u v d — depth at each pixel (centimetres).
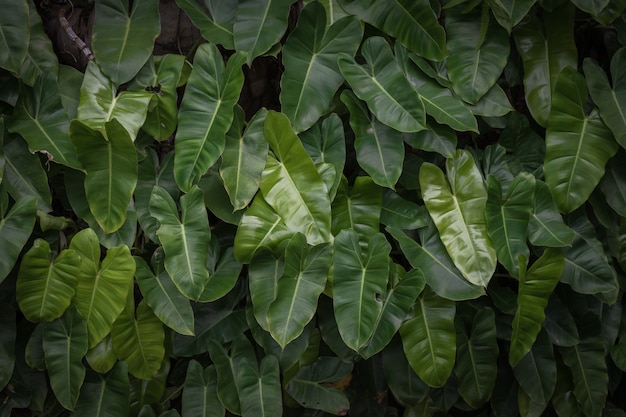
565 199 166
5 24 145
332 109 163
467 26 166
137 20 155
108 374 159
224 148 150
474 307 174
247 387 160
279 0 157
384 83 158
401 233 162
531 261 176
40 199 150
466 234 160
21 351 159
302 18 155
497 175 167
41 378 159
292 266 151
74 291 150
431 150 160
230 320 164
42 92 151
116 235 153
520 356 169
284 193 153
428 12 160
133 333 158
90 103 150
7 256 144
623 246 177
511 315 176
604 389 178
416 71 165
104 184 150
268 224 153
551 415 190
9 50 145
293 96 156
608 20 167
